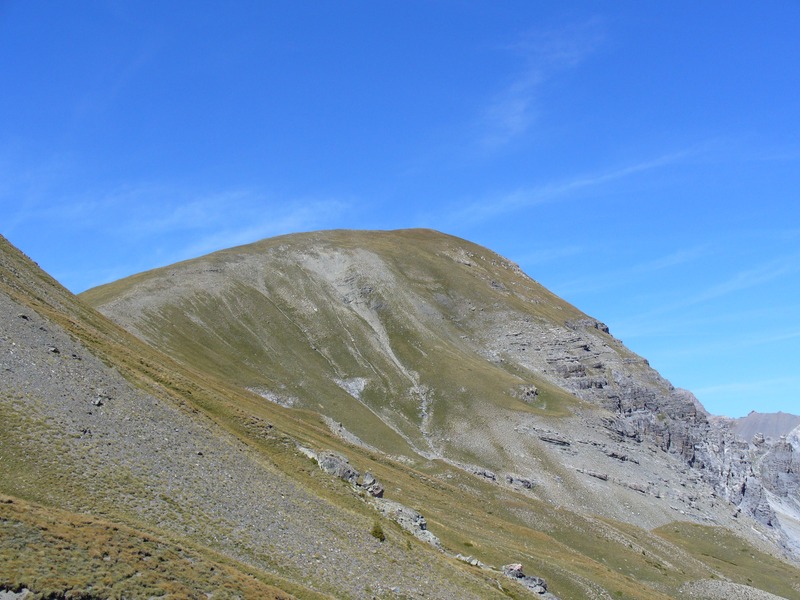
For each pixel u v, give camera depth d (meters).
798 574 186.00
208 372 193.38
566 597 91.44
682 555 165.38
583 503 193.38
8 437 49.78
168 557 41.78
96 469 51.81
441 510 113.81
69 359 66.56
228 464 65.06
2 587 31.95
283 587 47.41
